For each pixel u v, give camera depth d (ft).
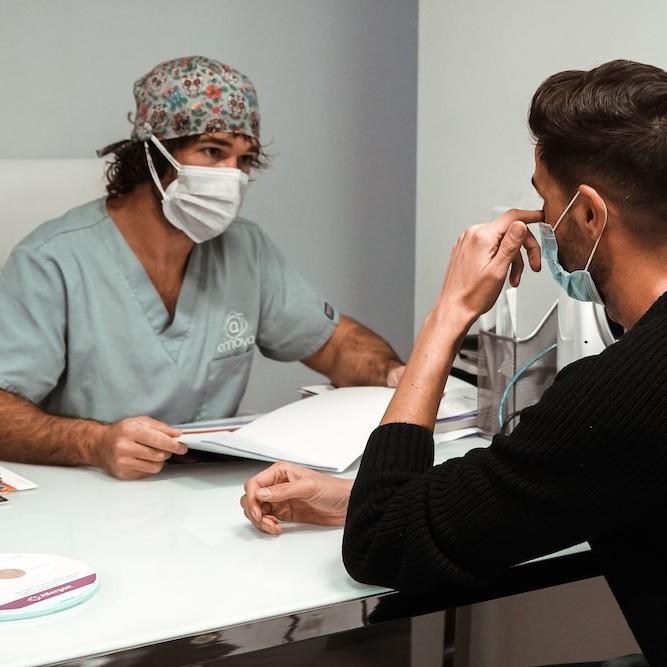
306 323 6.91
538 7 7.18
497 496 3.23
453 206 8.14
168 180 6.00
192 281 6.31
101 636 3.32
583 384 3.08
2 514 4.54
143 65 8.97
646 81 3.36
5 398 5.66
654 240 3.36
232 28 9.30
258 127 6.14
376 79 10.02
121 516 4.51
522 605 6.75
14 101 8.57
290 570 3.90
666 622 3.23
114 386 6.16
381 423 3.82
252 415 6.25
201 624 3.43
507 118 7.51
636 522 3.19
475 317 3.98
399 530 3.44
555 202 3.57
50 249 5.97
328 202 10.02
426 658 7.39
